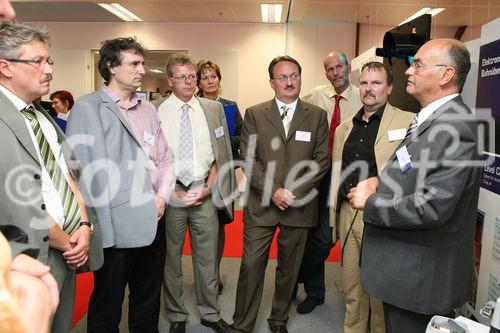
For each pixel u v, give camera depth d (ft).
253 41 23.90
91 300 5.80
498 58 5.50
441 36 23.73
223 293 9.07
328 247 8.09
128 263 5.80
